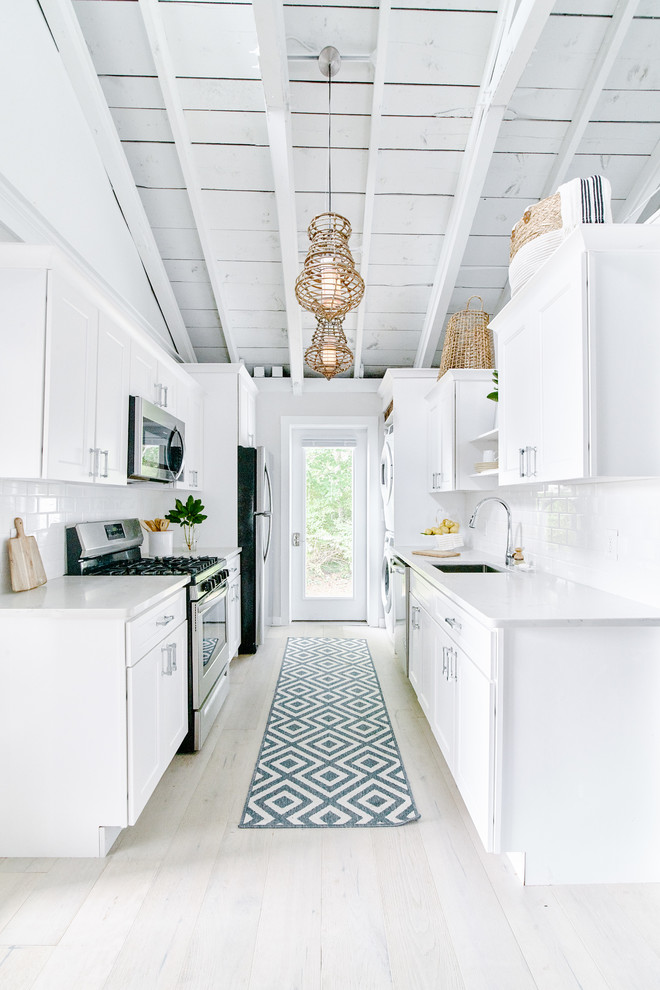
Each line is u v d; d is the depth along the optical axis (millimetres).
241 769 2348
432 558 3258
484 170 2854
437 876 1700
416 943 1438
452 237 3256
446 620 2172
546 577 2418
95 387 2139
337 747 2549
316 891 1631
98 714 1771
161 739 2080
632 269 1525
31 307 1767
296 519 5047
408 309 4008
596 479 1681
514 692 1640
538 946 1433
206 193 3188
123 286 3193
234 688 3316
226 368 4062
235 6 2373
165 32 2461
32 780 1785
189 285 3855
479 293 3850
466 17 2381
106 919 1518
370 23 2400
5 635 1780
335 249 2623
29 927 1488
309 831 1925
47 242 2299
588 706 1655
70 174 2500
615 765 1666
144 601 1878
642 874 1677
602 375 1521
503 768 1643
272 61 2266
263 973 1346
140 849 1826
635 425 1527
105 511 2920
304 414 4883
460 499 4023
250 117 2811
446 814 2035
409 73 2584
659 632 1672
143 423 2543
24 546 2090
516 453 2102
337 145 2926
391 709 2986
